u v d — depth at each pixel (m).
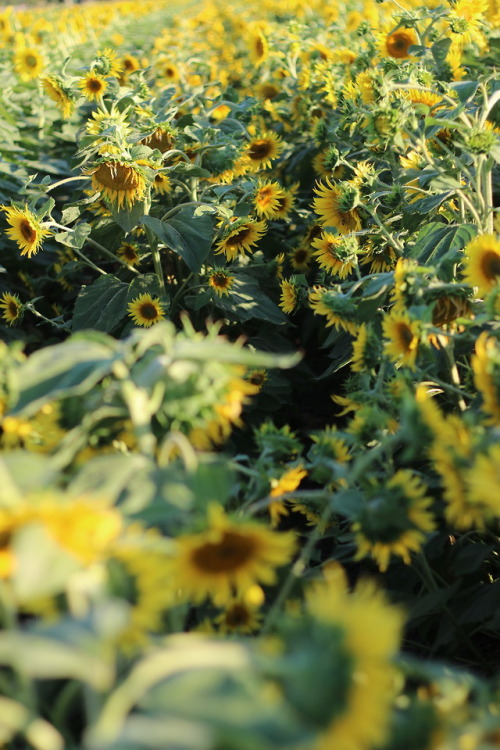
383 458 2.43
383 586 2.50
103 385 1.98
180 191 4.57
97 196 3.94
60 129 6.82
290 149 5.64
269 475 1.97
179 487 1.58
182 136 4.43
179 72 7.15
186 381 1.77
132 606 1.48
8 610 1.41
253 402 4.07
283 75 6.66
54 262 5.42
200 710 1.16
